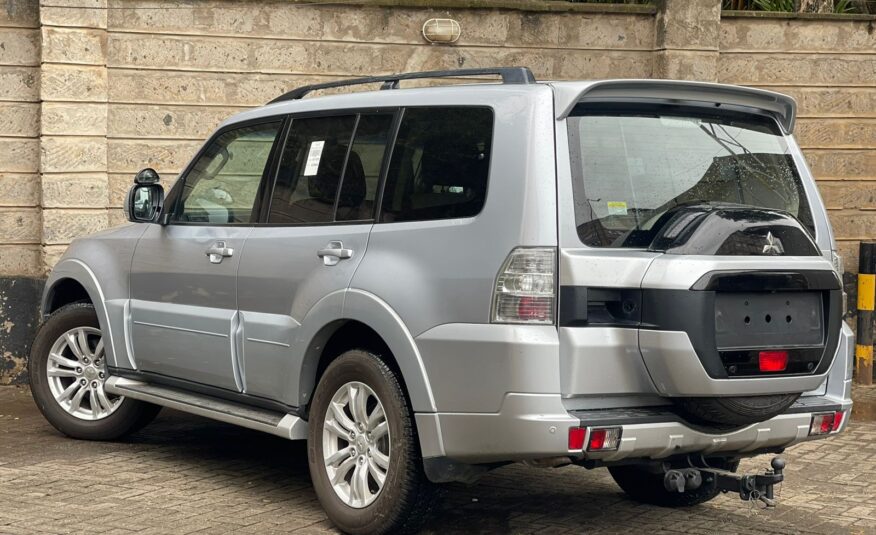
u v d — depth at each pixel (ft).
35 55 31.53
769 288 15.69
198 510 19.06
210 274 20.58
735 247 15.62
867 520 19.69
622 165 16.20
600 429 15.16
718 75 36.42
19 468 21.88
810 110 37.01
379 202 17.75
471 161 16.53
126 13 32.04
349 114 18.93
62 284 24.98
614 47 35.60
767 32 36.60
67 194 31.37
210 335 20.49
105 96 31.58
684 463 16.85
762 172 17.65
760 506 20.36
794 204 17.93
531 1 35.73
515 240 15.49
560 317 15.31
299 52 33.45
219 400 20.98
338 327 18.07
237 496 20.11
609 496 20.97
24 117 31.60
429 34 33.96
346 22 33.68
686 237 15.65
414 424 16.75
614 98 16.30
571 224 15.51
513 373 15.26
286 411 19.03
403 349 16.52
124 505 19.27
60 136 31.22
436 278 16.33
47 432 25.39
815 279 16.14
